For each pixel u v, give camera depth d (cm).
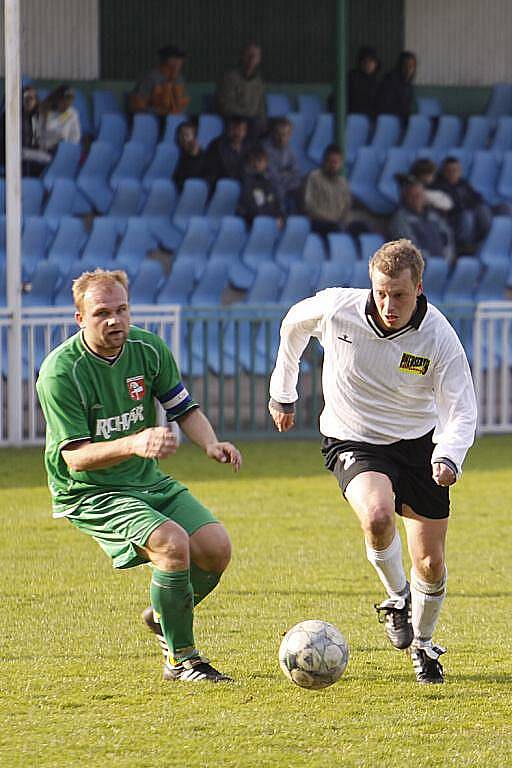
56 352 1753
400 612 1864
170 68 5650
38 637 2042
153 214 5372
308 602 2308
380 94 6156
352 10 6462
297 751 1490
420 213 5531
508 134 6359
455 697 1722
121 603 2294
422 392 1792
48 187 5334
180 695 1714
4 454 4175
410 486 1798
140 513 1731
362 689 1756
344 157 5772
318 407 4700
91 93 5872
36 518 3150
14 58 4094
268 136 5569
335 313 1794
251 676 1814
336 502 3406
